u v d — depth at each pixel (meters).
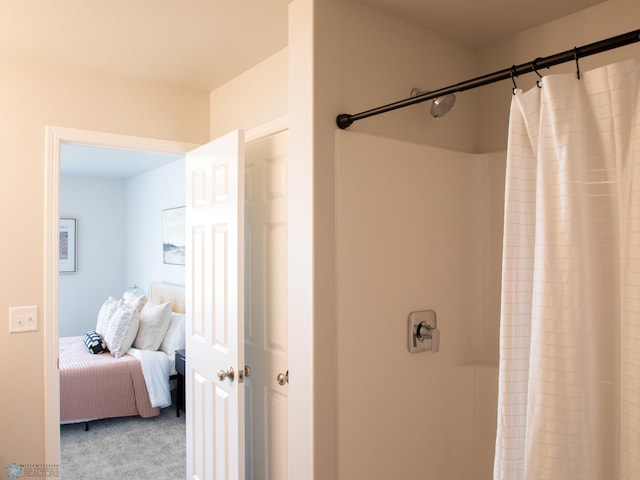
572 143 1.17
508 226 1.31
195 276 2.55
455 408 2.14
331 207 1.72
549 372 1.20
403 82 1.98
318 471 1.66
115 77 2.53
